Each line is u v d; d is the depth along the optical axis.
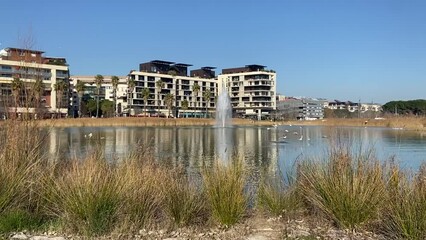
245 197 7.06
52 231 5.88
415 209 5.40
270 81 142.75
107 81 150.62
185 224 6.35
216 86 153.00
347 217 6.09
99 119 77.31
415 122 60.72
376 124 66.44
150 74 131.88
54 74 92.19
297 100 155.25
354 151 7.48
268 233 5.96
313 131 55.41
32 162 7.24
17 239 5.49
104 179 6.37
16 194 6.41
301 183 7.49
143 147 11.68
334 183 6.46
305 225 6.41
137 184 6.80
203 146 30.31
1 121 7.70
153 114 131.75
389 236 5.66
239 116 141.75
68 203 6.06
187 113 142.00
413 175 6.90
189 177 8.26
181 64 147.88
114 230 5.79
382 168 7.06
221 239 5.69
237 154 10.03
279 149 26.75
